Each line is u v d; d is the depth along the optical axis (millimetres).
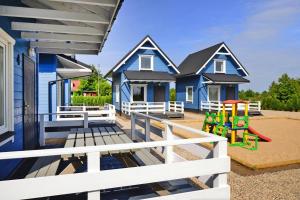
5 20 4086
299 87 29406
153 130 5770
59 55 10820
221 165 3080
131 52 18641
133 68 19297
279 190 4383
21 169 4684
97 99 31516
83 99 31172
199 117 17953
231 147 8031
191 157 6418
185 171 2943
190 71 21672
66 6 4246
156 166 2818
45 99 9820
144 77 17609
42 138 6992
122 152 3977
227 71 22156
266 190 4383
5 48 4082
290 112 23453
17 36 4809
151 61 19688
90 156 2537
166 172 2861
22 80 5246
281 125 14164
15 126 4598
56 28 4605
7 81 4156
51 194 2400
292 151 7387
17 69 4789
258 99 29594
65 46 6199
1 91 3980
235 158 6242
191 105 22625
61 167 4328
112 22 4133
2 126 3980
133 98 19141
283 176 5125
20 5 4809
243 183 4719
